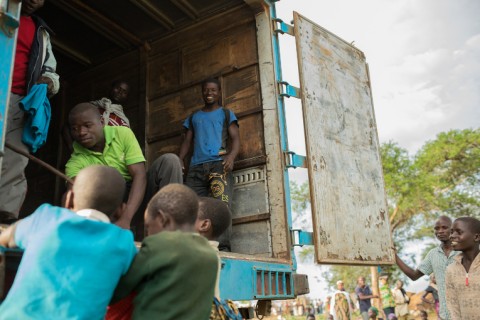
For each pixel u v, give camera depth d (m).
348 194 4.53
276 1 4.82
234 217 4.36
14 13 1.97
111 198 1.64
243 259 3.26
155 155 5.21
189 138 4.65
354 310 21.69
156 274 1.53
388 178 24.94
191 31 5.32
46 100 2.78
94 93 6.00
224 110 4.54
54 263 1.39
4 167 2.59
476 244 3.34
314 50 4.70
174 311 1.49
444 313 4.43
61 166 5.80
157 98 5.40
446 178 24.77
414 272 4.83
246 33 4.88
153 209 1.76
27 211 5.92
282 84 4.49
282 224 4.05
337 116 4.73
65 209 1.53
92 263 1.41
